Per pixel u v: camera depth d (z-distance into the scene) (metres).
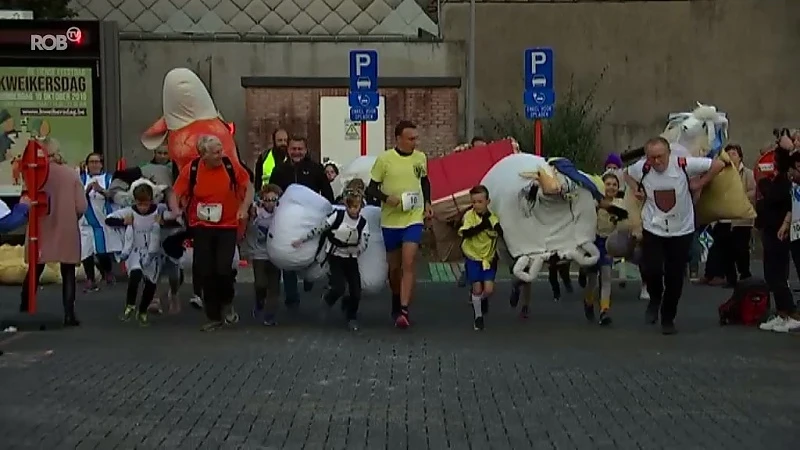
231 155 15.16
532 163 13.19
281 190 14.20
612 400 9.26
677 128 15.18
